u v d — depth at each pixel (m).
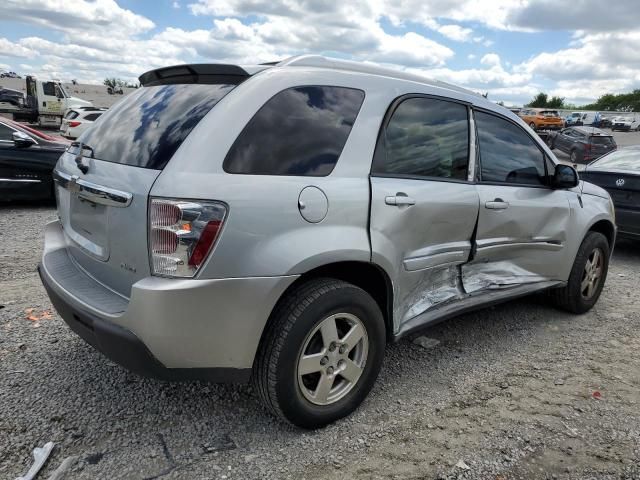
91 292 2.73
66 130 19.02
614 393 3.39
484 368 3.69
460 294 3.68
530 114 44.69
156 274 2.38
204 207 2.34
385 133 3.08
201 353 2.45
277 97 2.70
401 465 2.61
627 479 2.57
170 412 2.98
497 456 2.71
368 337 2.96
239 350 2.50
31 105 26.58
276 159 2.60
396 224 3.00
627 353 4.04
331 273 2.95
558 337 4.31
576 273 4.66
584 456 2.74
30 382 3.23
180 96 2.83
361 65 3.20
